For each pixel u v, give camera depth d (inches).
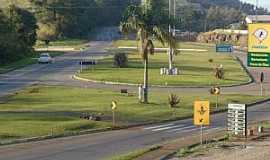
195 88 4530.0
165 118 2989.7
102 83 4751.5
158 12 3508.9
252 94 4232.3
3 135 2354.8
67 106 3312.0
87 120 2787.9
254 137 2311.8
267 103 3806.6
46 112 3056.1
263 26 2447.1
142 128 2674.7
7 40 6875.0
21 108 3221.0
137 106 3341.5
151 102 3531.0
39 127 2556.6
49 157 1911.9
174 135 2454.5
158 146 2100.1
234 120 2346.2
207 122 2042.3
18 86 4493.1
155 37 3523.6
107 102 3501.5
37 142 2252.7
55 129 2529.5
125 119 2908.5
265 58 2458.2
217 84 4800.7
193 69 6023.6
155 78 5032.0
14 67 6230.3
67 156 1936.5
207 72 5753.0
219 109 3385.8
